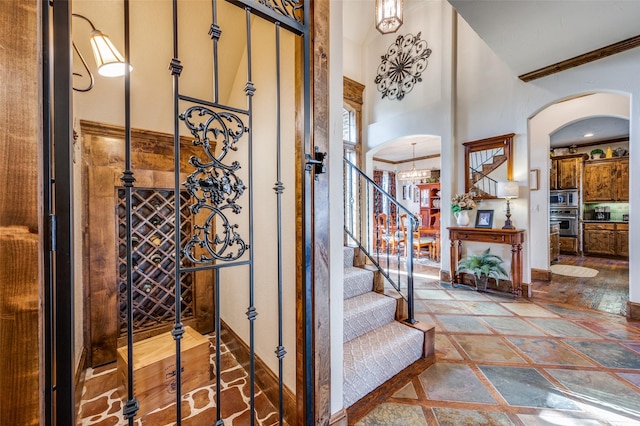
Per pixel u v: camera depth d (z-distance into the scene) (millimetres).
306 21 1188
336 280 1340
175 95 867
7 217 572
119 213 2045
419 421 1445
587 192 6383
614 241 6035
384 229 6914
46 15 644
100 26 1627
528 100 3465
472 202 3803
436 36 4363
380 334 1992
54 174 680
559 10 2170
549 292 3676
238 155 2029
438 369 1907
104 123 1900
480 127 3924
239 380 1795
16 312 580
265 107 1668
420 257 6094
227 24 1888
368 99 5242
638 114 2695
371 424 1423
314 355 1210
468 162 4023
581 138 6191
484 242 3646
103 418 1457
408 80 4695
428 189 7586
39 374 604
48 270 653
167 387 1585
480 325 2643
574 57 2883
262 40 1700
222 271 2316
